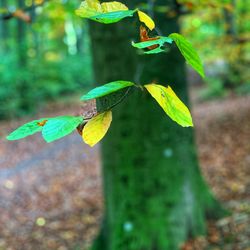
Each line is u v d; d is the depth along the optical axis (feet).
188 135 16.96
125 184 16.25
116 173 16.29
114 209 16.69
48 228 23.75
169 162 16.21
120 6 2.90
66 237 22.26
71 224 23.79
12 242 22.62
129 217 16.39
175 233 16.62
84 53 88.07
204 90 63.57
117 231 16.56
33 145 43.01
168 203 16.46
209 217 18.35
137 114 15.49
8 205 28.17
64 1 14.69
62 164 36.42
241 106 46.03
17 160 38.81
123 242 16.43
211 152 32.09
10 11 10.57
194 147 17.48
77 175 32.78
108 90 2.36
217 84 57.31
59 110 62.39
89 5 2.88
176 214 16.65
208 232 17.49
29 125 2.43
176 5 11.93
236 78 42.29
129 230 16.34
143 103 15.37
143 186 16.17
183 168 16.74
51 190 30.04
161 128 15.80
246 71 41.04
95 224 23.31
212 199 18.61
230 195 22.59
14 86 58.23
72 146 41.70
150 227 16.35
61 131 2.26
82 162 36.29
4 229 24.35
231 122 39.32
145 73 14.75
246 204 20.36
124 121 15.62
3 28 73.10
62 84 72.79
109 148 16.22
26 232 23.66
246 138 33.40
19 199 29.04
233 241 16.76
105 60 14.79
